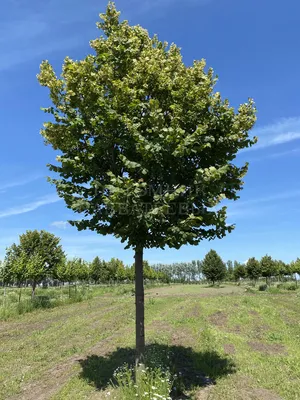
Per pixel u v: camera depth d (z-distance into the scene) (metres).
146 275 72.88
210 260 52.97
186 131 6.52
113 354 9.22
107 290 42.72
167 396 5.08
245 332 11.91
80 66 6.44
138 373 5.62
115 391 6.05
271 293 32.81
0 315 18.41
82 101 6.59
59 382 7.29
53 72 6.78
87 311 20.58
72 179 6.90
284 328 12.59
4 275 24.80
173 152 5.71
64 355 9.75
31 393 6.78
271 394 5.99
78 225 6.49
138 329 6.55
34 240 31.08
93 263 60.09
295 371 7.34
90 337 12.27
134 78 6.33
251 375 7.10
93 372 7.55
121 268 66.50
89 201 6.50
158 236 6.16
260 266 53.75
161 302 23.20
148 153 5.80
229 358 8.40
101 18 7.14
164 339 10.55
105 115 6.12
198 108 6.28
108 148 6.59
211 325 12.88
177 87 6.54
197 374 7.33
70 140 6.64
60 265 34.94
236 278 66.56
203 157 6.74
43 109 6.72
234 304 19.38
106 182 6.70
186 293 33.66
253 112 6.70
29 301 23.45
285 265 61.16
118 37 6.78
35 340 12.17
